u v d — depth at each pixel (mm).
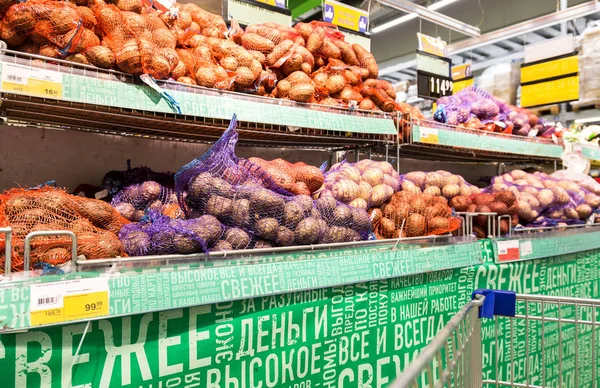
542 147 3336
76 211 1436
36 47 1526
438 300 1997
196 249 1428
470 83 6051
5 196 1418
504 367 2193
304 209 1654
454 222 2127
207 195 1547
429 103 8578
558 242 2545
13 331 1040
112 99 1499
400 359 1850
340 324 1661
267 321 1478
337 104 2316
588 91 4836
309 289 1557
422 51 3955
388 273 1771
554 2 6879
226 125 2000
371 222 1987
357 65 2666
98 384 1174
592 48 4805
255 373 1454
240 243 1515
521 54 8508
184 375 1313
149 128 2105
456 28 4535
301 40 2371
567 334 2539
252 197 1562
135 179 1970
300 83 2105
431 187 2486
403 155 3338
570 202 2959
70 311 1109
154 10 1975
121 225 1537
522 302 2275
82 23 1533
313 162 2994
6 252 1107
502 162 3938
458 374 1070
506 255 2260
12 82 1312
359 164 2330
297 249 1608
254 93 2082
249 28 2322
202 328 1348
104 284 1167
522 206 2660
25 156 2033
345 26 3221
